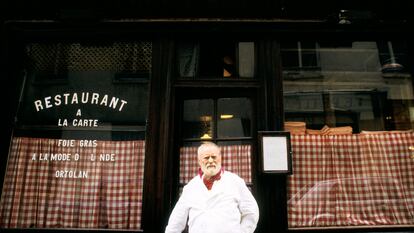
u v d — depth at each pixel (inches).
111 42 158.1
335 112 152.8
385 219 142.8
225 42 156.8
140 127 149.3
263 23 152.8
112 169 146.3
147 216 137.8
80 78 155.6
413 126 152.6
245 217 107.3
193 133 151.5
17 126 150.0
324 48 159.3
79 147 148.7
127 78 154.4
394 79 157.6
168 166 141.3
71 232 139.0
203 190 107.5
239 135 149.9
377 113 153.4
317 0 151.5
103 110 152.1
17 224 141.6
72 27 154.6
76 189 145.2
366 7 152.7
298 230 137.9
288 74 155.0
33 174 146.1
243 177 145.6
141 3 151.4
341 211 143.3
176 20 152.1
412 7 151.3
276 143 140.3
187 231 137.3
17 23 153.2
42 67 156.7
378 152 149.0
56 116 151.7
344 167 147.3
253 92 152.6
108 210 143.0
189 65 154.1
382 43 159.9
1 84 149.3
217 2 151.0
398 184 145.9
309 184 145.2
